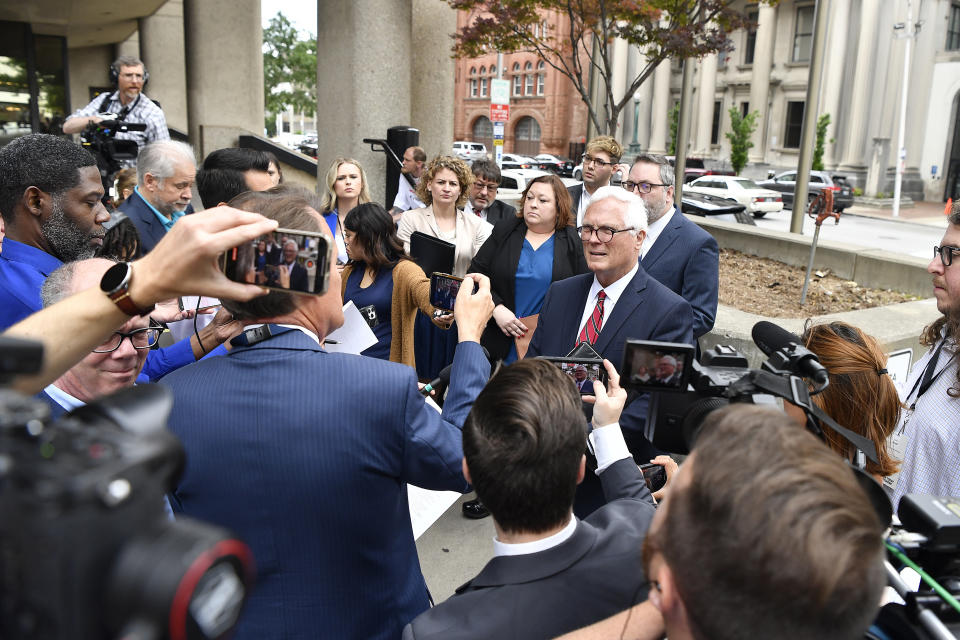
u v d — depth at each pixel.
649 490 1.75
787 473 0.76
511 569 1.26
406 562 1.52
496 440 1.23
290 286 1.15
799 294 7.15
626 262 2.52
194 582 0.50
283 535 1.35
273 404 1.34
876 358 1.82
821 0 10.59
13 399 0.55
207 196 3.38
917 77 32.56
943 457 2.02
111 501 0.48
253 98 11.12
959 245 2.01
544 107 49.56
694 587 0.78
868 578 0.73
